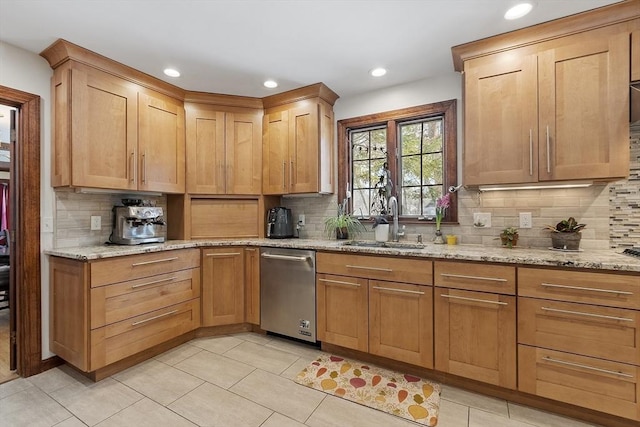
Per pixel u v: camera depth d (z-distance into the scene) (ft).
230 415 5.64
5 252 12.06
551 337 5.55
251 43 6.98
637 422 5.14
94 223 8.28
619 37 5.73
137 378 6.88
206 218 9.95
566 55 6.11
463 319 6.31
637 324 4.96
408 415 5.62
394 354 7.04
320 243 8.70
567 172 6.09
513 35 6.49
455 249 7.24
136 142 8.28
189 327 8.62
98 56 7.37
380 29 6.45
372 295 7.29
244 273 9.34
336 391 6.36
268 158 10.20
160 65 7.95
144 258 7.53
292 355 7.97
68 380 6.80
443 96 8.57
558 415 5.63
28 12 5.77
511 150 6.57
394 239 8.82
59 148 7.23
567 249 6.75
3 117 10.88
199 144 9.78
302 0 5.54
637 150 6.48
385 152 9.65
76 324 6.66
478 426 5.33
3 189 16.67
